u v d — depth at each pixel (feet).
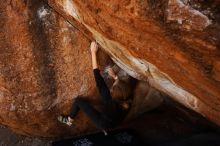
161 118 19.94
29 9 14.39
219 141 17.94
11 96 16.20
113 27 10.96
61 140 18.63
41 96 16.29
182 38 8.73
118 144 18.39
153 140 18.90
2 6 14.28
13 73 15.65
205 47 8.43
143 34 9.89
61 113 17.02
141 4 8.81
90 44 15.48
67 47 15.35
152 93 17.92
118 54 13.93
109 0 9.63
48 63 15.58
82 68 15.93
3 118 17.25
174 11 8.36
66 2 12.25
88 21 12.15
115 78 16.38
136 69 14.46
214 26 8.05
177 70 10.55
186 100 13.74
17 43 15.01
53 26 14.84
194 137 18.53
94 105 16.87
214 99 10.73
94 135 18.74
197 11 8.15
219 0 7.92
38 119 17.16
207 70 9.02
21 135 20.94
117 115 16.06
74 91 16.31
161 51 10.06
